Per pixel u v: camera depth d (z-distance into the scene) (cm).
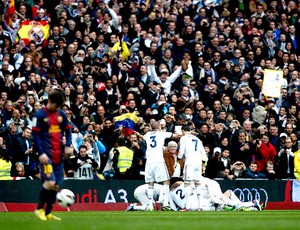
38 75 5391
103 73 5659
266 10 7312
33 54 5650
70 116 5047
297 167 5353
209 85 5959
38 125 2841
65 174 4816
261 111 5897
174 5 6769
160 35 6406
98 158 4934
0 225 2458
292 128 5725
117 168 4888
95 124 5116
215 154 5172
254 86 6259
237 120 5712
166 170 4584
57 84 5281
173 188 4647
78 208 4675
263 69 6488
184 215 3597
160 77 5912
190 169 4609
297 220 2852
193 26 6569
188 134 4666
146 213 3972
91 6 6394
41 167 2852
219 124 5425
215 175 5172
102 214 3806
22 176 4691
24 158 4744
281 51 6700
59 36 5981
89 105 5344
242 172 5253
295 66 6738
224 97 5866
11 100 5216
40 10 6153
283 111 6028
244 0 7206
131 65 6097
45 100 5072
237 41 6644
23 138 4759
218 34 6662
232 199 4816
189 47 6378
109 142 5097
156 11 6569
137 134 5016
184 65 6047
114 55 5925
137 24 6359
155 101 5644
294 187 5366
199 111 5541
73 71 5609
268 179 5281
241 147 5372
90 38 5969
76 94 5297
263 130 5519
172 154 4656
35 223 2575
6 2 6091
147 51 6212
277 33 6981
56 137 2859
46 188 2831
